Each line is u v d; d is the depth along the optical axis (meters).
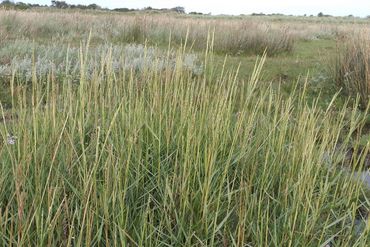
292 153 2.85
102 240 2.19
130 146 2.38
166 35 11.75
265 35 11.16
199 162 2.45
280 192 2.61
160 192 2.55
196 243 2.17
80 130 2.34
